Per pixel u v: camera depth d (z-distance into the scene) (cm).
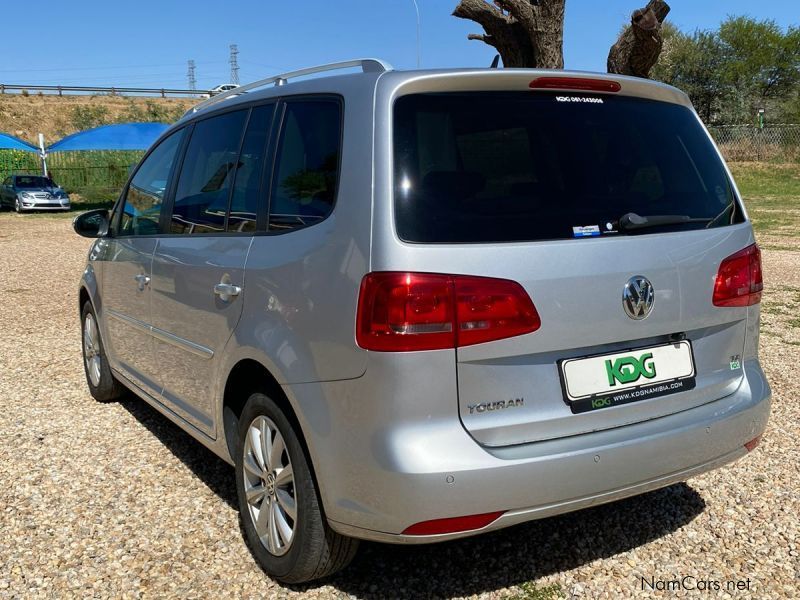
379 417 251
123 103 6756
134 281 445
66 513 376
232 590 307
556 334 265
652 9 725
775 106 3888
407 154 263
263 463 313
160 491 401
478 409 257
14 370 651
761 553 332
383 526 255
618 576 315
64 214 2758
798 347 685
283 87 339
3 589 309
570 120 292
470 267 254
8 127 5781
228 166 360
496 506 253
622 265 279
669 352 296
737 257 317
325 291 269
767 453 442
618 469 272
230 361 324
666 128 320
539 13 784
